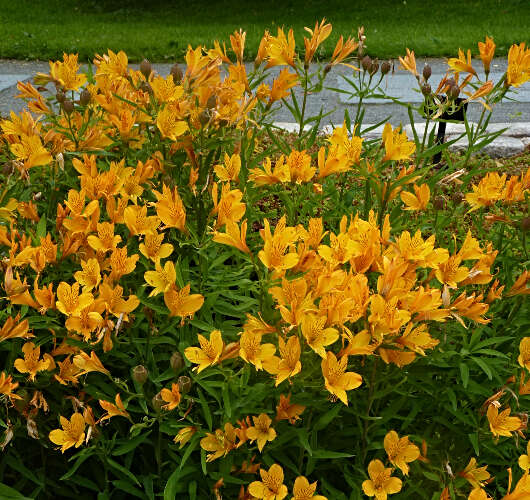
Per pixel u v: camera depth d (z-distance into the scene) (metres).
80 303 1.76
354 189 2.79
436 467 1.98
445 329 1.96
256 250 2.40
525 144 6.14
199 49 2.35
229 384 1.83
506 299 2.27
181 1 15.16
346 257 1.74
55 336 1.95
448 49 10.32
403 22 12.66
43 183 2.46
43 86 2.51
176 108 2.23
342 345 1.70
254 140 2.66
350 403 2.01
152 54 10.43
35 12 14.45
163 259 2.23
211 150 2.39
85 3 15.54
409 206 2.27
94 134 2.38
